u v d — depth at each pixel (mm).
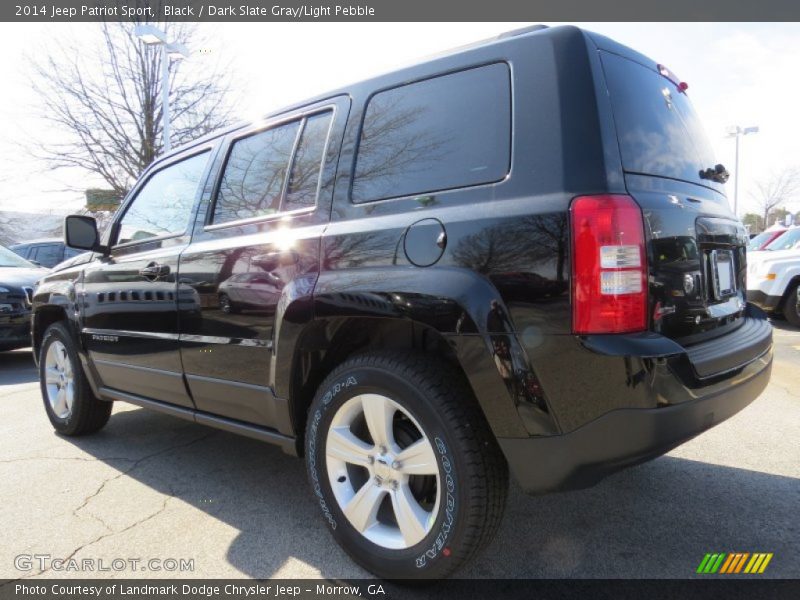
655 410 1757
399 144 2332
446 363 2098
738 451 3445
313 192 2602
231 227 2941
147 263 3320
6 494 3078
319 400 2369
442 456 1984
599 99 1947
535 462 1864
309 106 2777
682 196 2203
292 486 3164
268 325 2576
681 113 2535
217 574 2299
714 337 2273
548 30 2074
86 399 3916
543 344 1809
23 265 8008
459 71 2236
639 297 1829
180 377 3117
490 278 1900
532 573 2244
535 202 1872
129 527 2697
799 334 7938
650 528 2568
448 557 1976
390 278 2109
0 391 5629
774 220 33562
